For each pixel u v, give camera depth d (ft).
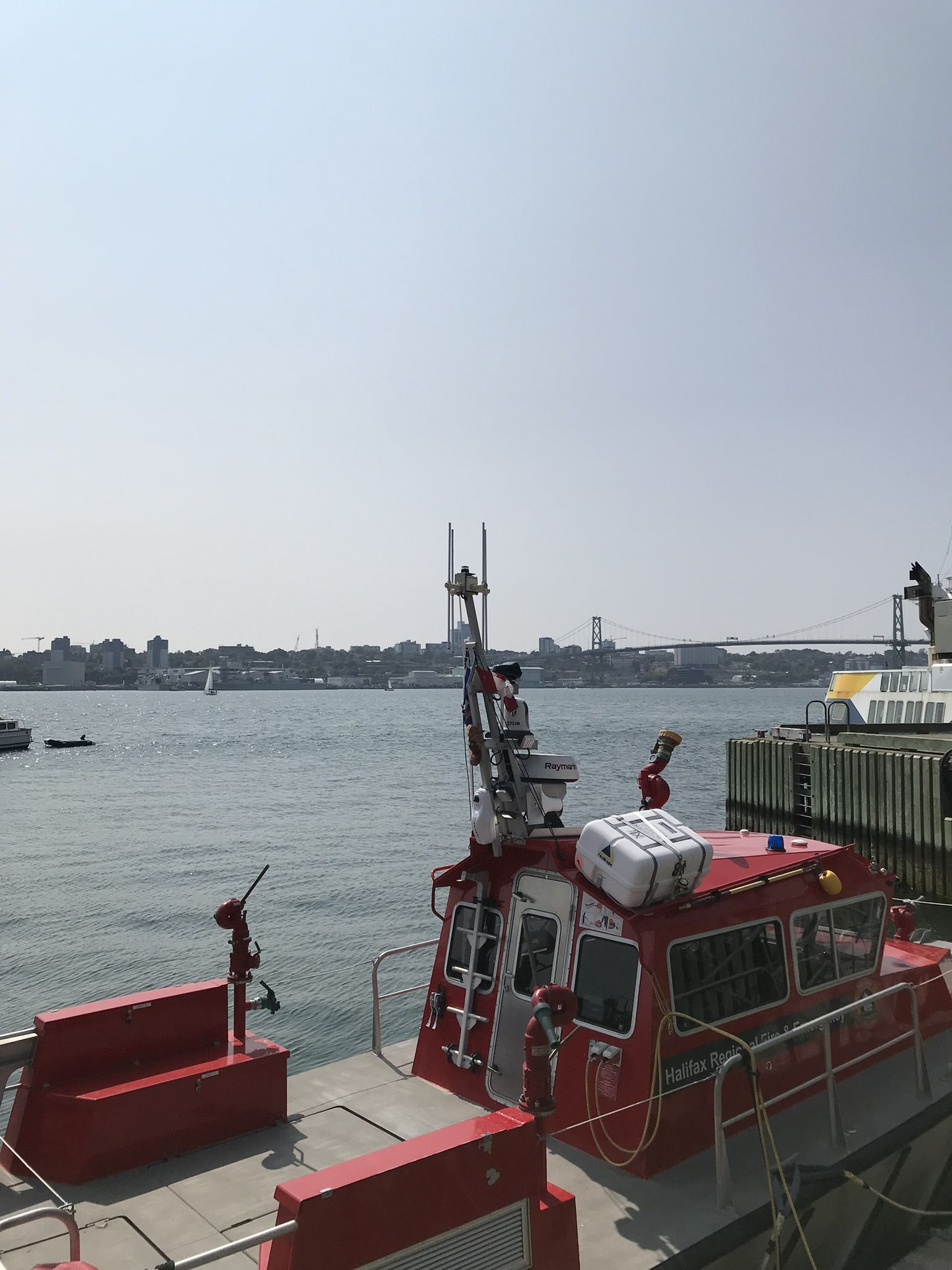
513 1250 13.99
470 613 20.99
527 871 20.74
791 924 21.11
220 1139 19.06
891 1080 22.20
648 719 435.94
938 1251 19.42
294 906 85.05
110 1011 18.97
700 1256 15.64
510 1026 20.40
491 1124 14.39
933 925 77.77
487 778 20.59
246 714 635.25
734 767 115.34
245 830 133.39
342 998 58.54
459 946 21.99
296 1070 47.47
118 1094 17.88
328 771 227.20
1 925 79.87
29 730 315.58
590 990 19.11
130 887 95.45
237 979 20.93
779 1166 17.74
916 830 87.30
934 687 111.14
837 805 97.14
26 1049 18.48
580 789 160.86
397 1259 12.87
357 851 113.91
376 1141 19.15
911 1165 19.67
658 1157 17.74
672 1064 18.15
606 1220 16.46
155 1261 15.15
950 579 118.01
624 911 18.57
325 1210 12.31
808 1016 21.20
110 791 191.72
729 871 21.09
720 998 19.30
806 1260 17.17
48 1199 16.96
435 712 646.74
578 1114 18.88
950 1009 25.29
